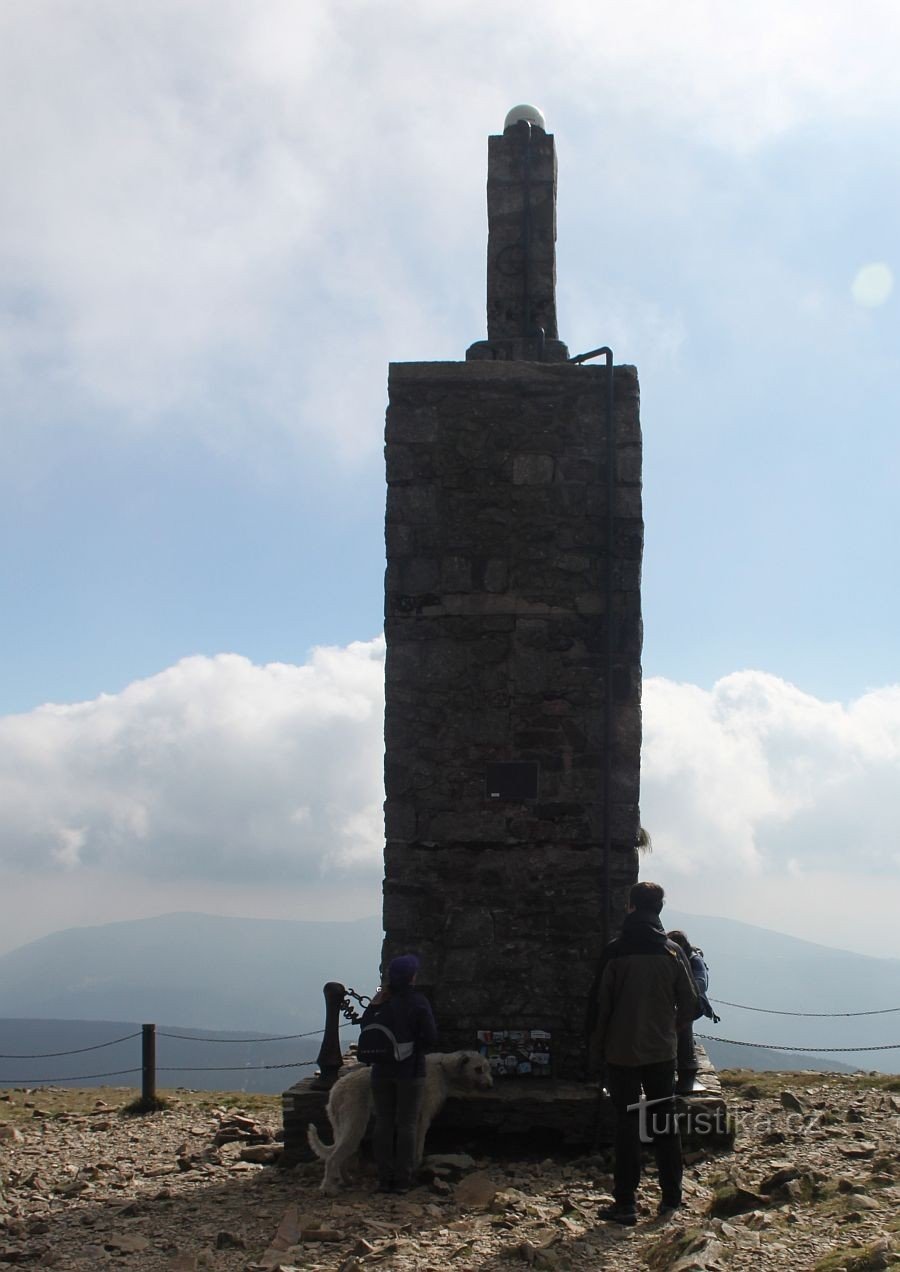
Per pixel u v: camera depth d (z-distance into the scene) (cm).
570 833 989
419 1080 816
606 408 1024
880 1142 895
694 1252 587
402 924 990
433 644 1013
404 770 1003
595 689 1002
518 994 974
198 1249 688
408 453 1030
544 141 1155
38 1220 772
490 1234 681
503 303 1134
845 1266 541
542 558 1016
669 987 727
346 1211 752
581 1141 901
